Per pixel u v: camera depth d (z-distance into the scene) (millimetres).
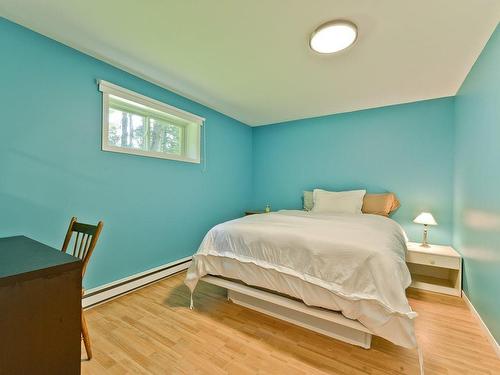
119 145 2346
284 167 3992
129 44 1818
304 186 3791
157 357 1400
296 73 2246
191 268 2037
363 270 1366
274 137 4094
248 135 4238
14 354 745
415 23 1520
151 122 2664
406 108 2988
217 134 3475
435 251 2400
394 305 1227
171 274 2734
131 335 1609
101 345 1505
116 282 2189
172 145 2924
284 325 1736
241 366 1333
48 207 1768
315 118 3666
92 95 2014
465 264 2176
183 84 2521
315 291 1490
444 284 2396
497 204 1502
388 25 1544
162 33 1677
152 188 2541
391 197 2924
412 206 2943
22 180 1642
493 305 1544
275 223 2123
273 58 1990
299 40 1740
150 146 2646
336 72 2219
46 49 1740
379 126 3164
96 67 2033
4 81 1559
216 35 1689
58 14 1497
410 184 2963
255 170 4324
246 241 1832
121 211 2246
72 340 885
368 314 1292
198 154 3111
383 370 1301
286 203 3988
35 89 1693
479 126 1836
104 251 2113
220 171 3557
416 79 2322
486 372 1294
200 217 3195
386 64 2053
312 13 1456
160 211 2633
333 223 2119
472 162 2004
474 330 1703
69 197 1882
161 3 1385
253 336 1605
